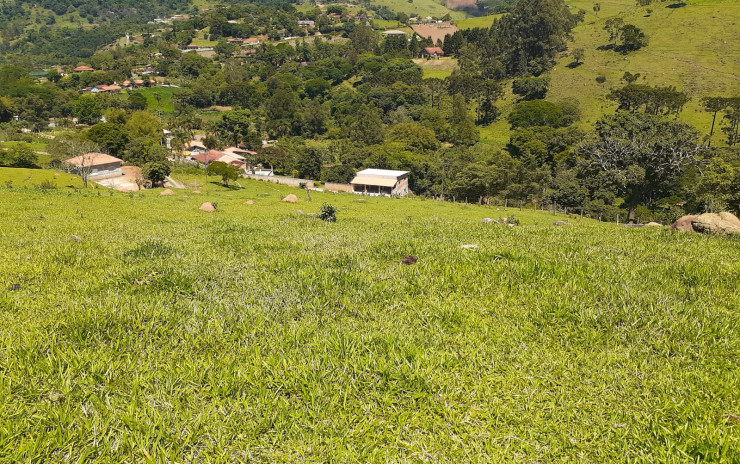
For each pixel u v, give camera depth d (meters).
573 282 7.23
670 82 164.75
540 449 3.60
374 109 197.50
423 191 119.12
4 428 3.42
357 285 7.24
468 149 143.75
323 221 17.92
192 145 158.88
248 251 10.00
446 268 8.06
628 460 3.42
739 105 117.88
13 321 5.45
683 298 6.75
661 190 85.44
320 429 3.72
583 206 81.75
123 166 107.06
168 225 15.85
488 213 56.97
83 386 4.11
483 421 3.93
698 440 3.55
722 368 4.75
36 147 120.00
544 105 158.50
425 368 4.60
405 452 3.55
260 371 4.49
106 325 5.34
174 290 6.98
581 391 4.36
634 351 5.17
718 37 185.88
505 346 5.25
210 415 3.80
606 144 76.88
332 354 4.88
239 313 5.95
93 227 14.60
